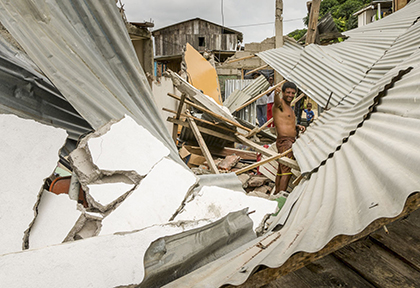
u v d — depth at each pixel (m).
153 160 2.73
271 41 14.42
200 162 6.93
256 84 12.77
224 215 2.62
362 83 5.42
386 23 8.05
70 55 2.92
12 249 1.93
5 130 2.26
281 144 5.74
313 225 1.71
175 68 23.72
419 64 3.45
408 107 2.56
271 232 2.47
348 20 29.05
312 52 7.22
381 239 2.04
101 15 3.24
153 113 3.59
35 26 2.76
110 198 2.39
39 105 2.76
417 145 1.77
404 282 1.68
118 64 3.39
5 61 2.55
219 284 1.53
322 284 1.73
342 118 4.48
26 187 2.15
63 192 2.59
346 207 1.69
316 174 3.18
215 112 6.71
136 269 1.76
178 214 2.48
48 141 2.39
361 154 2.52
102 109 2.85
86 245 1.71
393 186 1.48
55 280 1.55
